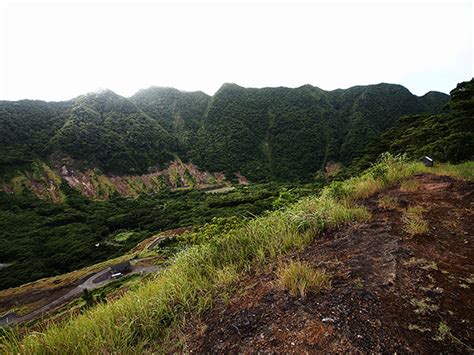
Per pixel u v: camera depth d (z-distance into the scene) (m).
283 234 4.36
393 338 1.93
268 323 2.33
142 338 2.65
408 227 3.91
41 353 2.48
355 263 3.08
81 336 2.65
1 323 29.28
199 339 2.40
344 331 2.04
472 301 2.24
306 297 2.56
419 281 2.61
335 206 5.09
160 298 3.10
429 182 6.67
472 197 4.95
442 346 1.83
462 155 11.45
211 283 3.41
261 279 3.18
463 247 3.20
